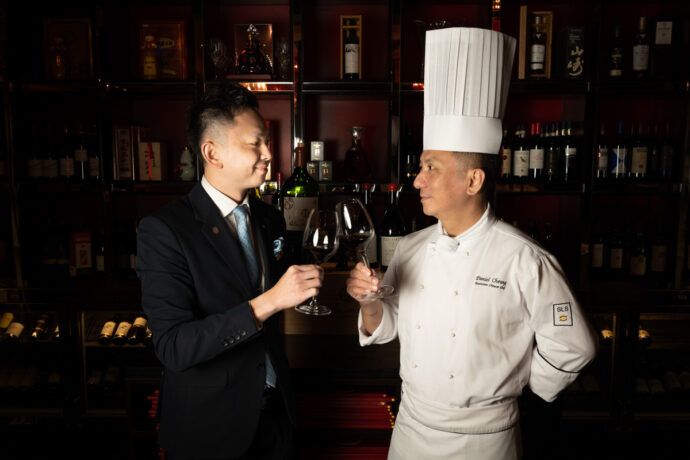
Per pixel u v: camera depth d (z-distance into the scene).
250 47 2.19
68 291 2.12
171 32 2.21
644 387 2.29
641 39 2.17
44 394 2.27
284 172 2.46
